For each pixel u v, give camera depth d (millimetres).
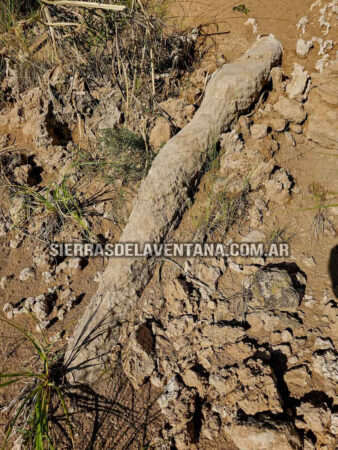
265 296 2590
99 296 2771
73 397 2346
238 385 2203
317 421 1969
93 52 4309
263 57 4055
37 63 4582
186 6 5484
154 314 2750
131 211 3344
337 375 2166
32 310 2836
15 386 2445
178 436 2076
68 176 3666
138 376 2400
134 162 3605
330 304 2535
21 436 2154
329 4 4762
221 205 3254
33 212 3459
